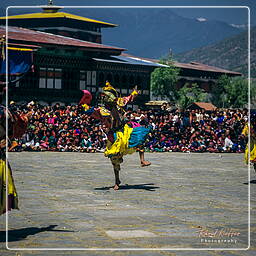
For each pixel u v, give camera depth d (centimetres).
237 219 742
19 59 817
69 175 1280
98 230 652
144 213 773
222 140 2603
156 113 2631
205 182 1201
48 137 2267
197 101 7075
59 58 4694
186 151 2533
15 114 641
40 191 983
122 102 1032
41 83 4562
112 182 1155
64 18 6550
